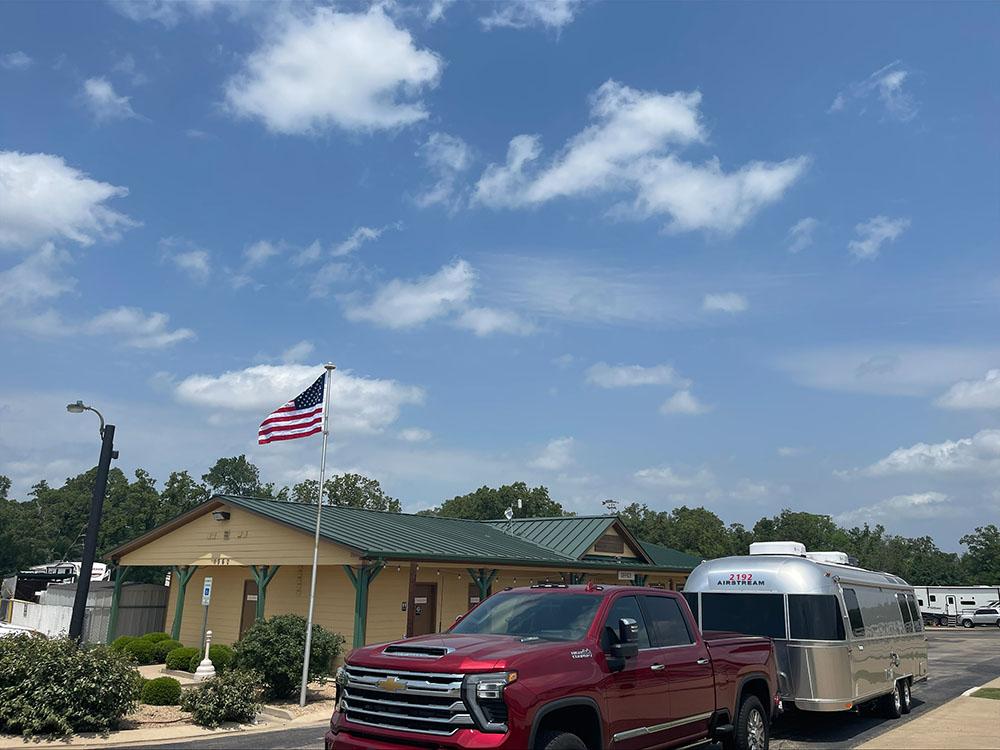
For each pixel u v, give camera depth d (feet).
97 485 54.39
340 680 21.66
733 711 28.86
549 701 19.95
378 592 73.26
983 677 76.38
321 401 57.67
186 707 45.83
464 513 254.06
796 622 39.19
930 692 63.16
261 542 76.79
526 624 24.38
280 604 79.25
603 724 21.72
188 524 86.12
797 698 38.47
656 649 25.49
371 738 20.03
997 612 194.18
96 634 90.17
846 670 39.22
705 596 42.22
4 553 277.44
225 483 272.51
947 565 291.17
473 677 19.21
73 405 54.29
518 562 80.74
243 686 46.88
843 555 48.70
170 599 93.15
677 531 251.19
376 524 82.94
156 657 79.97
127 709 42.68
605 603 24.39
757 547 48.96
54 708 39.58
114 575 97.71
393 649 21.61
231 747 38.09
